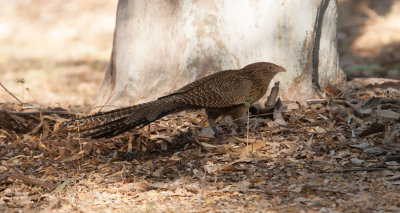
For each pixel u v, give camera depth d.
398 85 13.88
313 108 11.85
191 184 8.92
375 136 10.41
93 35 31.22
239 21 12.32
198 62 12.51
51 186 8.97
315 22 12.41
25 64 25.59
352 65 24.11
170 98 9.88
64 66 25.50
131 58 12.98
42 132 11.77
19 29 32.56
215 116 10.60
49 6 35.88
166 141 10.69
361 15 31.83
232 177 9.16
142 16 12.81
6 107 13.18
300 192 8.37
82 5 35.84
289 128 11.07
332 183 8.66
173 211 7.82
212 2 12.33
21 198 8.59
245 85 10.41
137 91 12.88
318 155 9.88
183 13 12.48
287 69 12.36
